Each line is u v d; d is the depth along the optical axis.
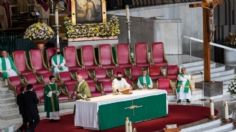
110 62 25.50
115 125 19.20
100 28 26.53
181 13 30.61
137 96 19.89
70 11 26.45
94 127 18.77
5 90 22.38
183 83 23.69
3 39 26.73
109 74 24.36
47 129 19.09
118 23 27.70
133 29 28.61
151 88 23.09
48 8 28.88
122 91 20.22
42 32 24.61
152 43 26.08
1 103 21.64
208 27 23.97
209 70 24.45
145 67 25.44
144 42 27.55
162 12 30.53
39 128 19.28
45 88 20.34
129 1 30.94
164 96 20.86
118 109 19.28
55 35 27.16
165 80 24.23
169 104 23.48
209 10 23.62
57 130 18.94
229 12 31.81
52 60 23.98
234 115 20.88
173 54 28.42
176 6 30.58
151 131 18.45
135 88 23.80
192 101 23.95
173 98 24.06
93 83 23.08
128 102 19.61
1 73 23.05
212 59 31.03
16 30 29.22
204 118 20.27
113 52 25.86
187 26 30.64
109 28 26.69
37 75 23.20
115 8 30.95
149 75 24.66
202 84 24.53
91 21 26.48
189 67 26.45
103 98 19.45
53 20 28.48
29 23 30.08
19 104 18.27
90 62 25.16
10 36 26.94
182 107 22.69
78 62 24.89
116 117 19.23
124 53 25.73
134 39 28.59
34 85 22.44
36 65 24.05
